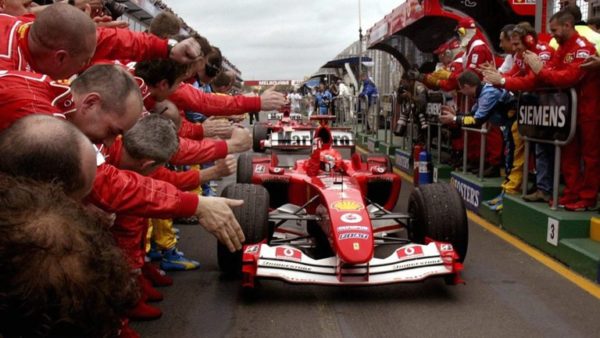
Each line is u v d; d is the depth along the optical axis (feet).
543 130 19.66
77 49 8.92
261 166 25.41
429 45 42.96
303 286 16.16
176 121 14.12
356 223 14.92
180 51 12.37
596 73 18.28
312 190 19.06
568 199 19.81
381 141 49.80
